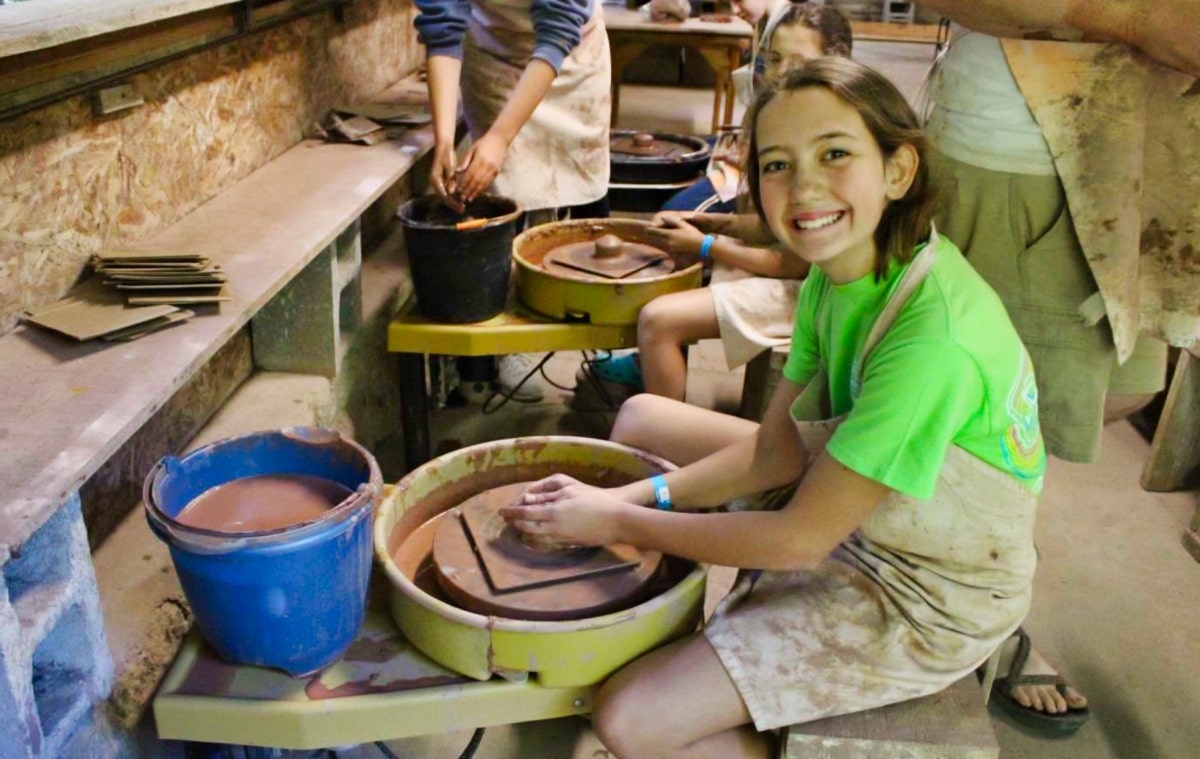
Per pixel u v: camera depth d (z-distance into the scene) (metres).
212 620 1.15
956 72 1.55
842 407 1.38
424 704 1.20
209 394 1.73
